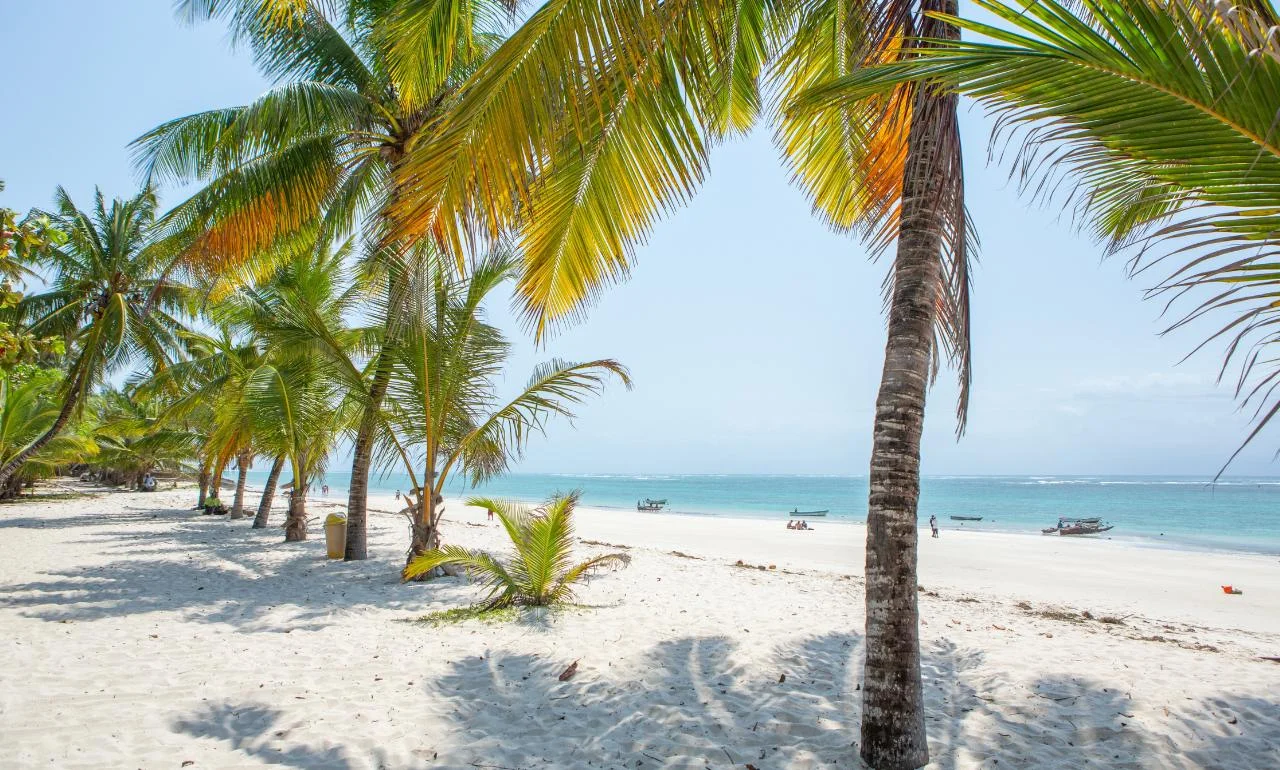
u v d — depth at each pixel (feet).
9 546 41.65
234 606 24.44
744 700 14.24
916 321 10.69
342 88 29.89
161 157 28.63
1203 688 15.30
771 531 88.28
